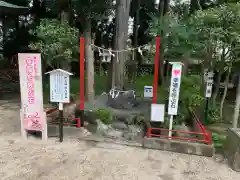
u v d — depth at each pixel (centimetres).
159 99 753
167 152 439
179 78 438
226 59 579
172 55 609
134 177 352
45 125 472
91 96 744
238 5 500
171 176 358
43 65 928
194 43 564
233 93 999
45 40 687
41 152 428
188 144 433
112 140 486
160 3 1270
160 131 494
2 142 469
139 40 1498
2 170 365
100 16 780
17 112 704
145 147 455
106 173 362
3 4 869
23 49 1230
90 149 446
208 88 602
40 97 461
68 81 450
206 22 538
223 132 564
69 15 811
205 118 623
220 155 436
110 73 832
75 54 745
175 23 605
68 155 419
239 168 377
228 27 517
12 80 1191
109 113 563
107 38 1560
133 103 705
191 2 957
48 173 359
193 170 377
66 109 543
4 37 1448
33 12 1303
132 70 978
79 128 495
